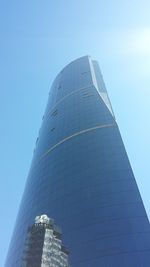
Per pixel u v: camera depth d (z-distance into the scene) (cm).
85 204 13512
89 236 12225
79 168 15350
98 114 18012
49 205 14700
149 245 11119
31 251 9750
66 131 18212
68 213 13612
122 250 11200
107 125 17050
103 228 12219
